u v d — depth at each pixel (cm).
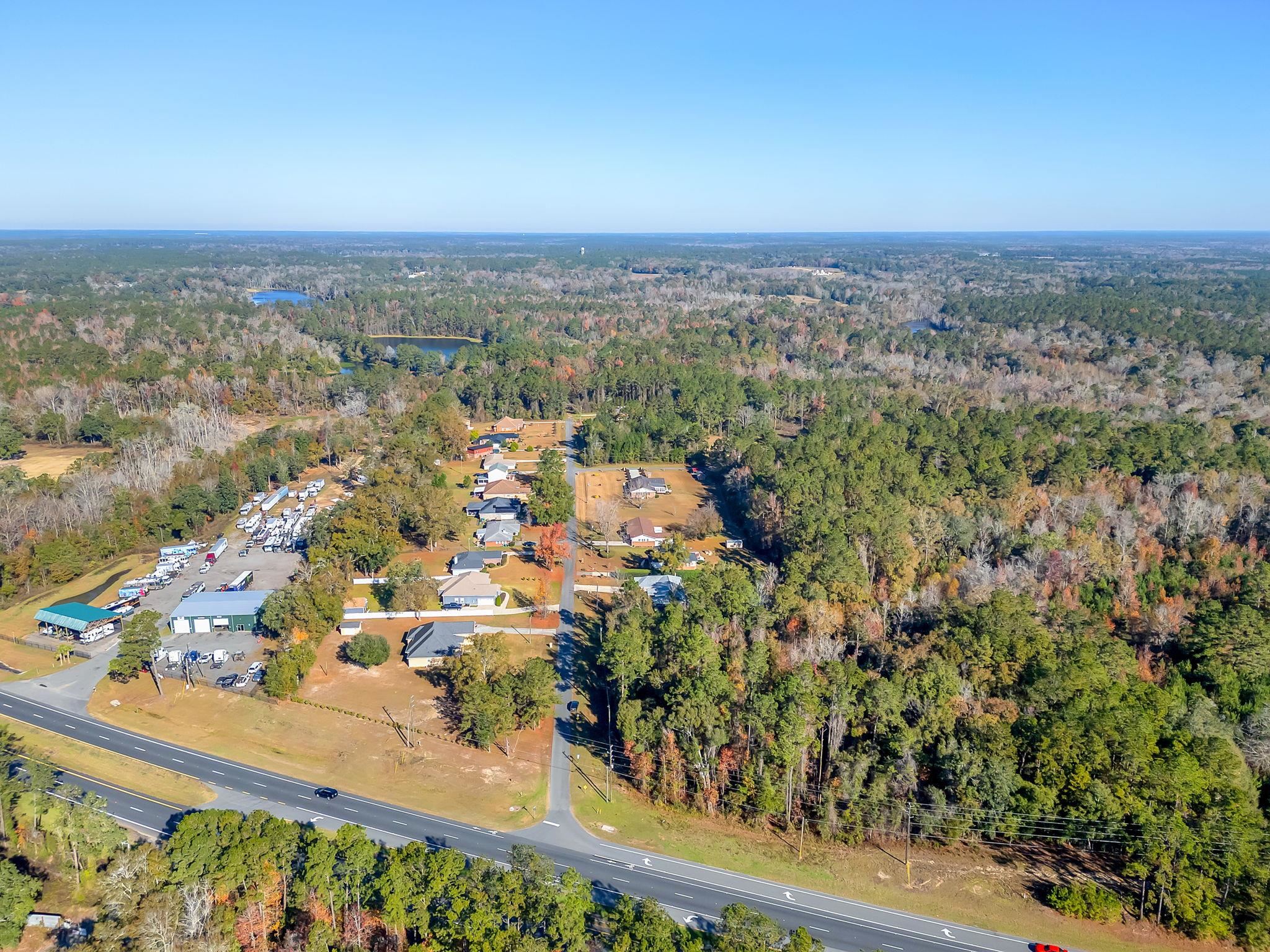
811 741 8638
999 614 10206
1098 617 11462
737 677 9519
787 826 8588
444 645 11812
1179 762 7712
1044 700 8875
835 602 11831
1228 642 10281
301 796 8869
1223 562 13000
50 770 8462
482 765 9438
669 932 6359
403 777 9225
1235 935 7119
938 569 13138
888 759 8575
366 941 6750
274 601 12075
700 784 8869
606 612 13162
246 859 6712
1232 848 7138
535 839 8306
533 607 13262
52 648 12044
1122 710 8462
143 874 6506
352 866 6812
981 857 8156
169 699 10719
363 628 12694
